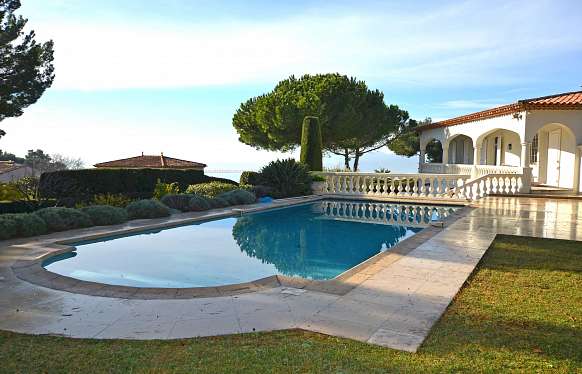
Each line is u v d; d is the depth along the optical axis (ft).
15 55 49.44
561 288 18.89
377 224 46.57
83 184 52.80
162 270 27.04
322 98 90.53
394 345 13.06
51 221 33.65
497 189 61.05
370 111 98.02
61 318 15.76
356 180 66.28
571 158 63.93
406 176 63.62
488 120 71.61
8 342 13.44
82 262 28.22
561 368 11.52
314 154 75.72
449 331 14.14
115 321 15.44
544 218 40.32
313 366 11.64
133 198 56.85
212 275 26.32
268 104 89.61
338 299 17.65
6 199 46.91
